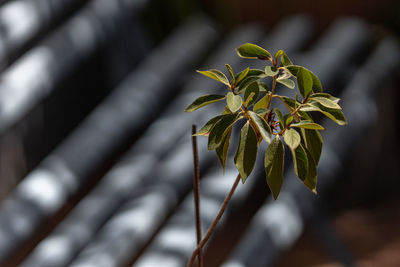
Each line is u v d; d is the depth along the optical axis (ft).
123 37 16.43
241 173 5.44
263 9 20.01
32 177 11.57
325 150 14.30
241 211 22.15
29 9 12.91
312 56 17.11
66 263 11.02
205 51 18.51
